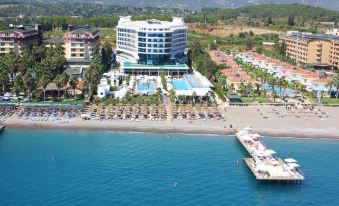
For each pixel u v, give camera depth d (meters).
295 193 163.50
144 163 185.38
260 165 178.75
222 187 165.88
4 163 183.25
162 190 161.50
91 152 196.62
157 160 188.88
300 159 194.25
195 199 155.88
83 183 166.00
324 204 156.00
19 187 162.25
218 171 179.50
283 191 164.88
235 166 184.50
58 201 152.25
